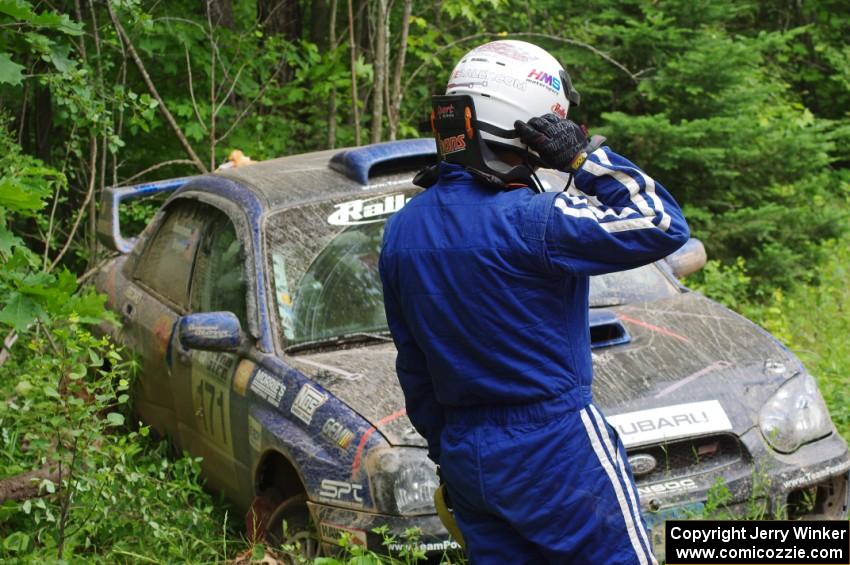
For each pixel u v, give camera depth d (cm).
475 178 326
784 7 1566
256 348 514
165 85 1010
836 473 476
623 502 318
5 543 464
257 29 1058
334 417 460
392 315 347
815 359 806
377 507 436
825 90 1530
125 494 500
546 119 319
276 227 549
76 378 464
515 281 312
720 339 521
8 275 407
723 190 1033
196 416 561
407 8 977
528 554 326
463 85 325
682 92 1015
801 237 1047
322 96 1033
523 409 318
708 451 464
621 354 500
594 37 1072
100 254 912
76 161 1050
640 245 306
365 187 571
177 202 657
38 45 524
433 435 355
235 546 515
